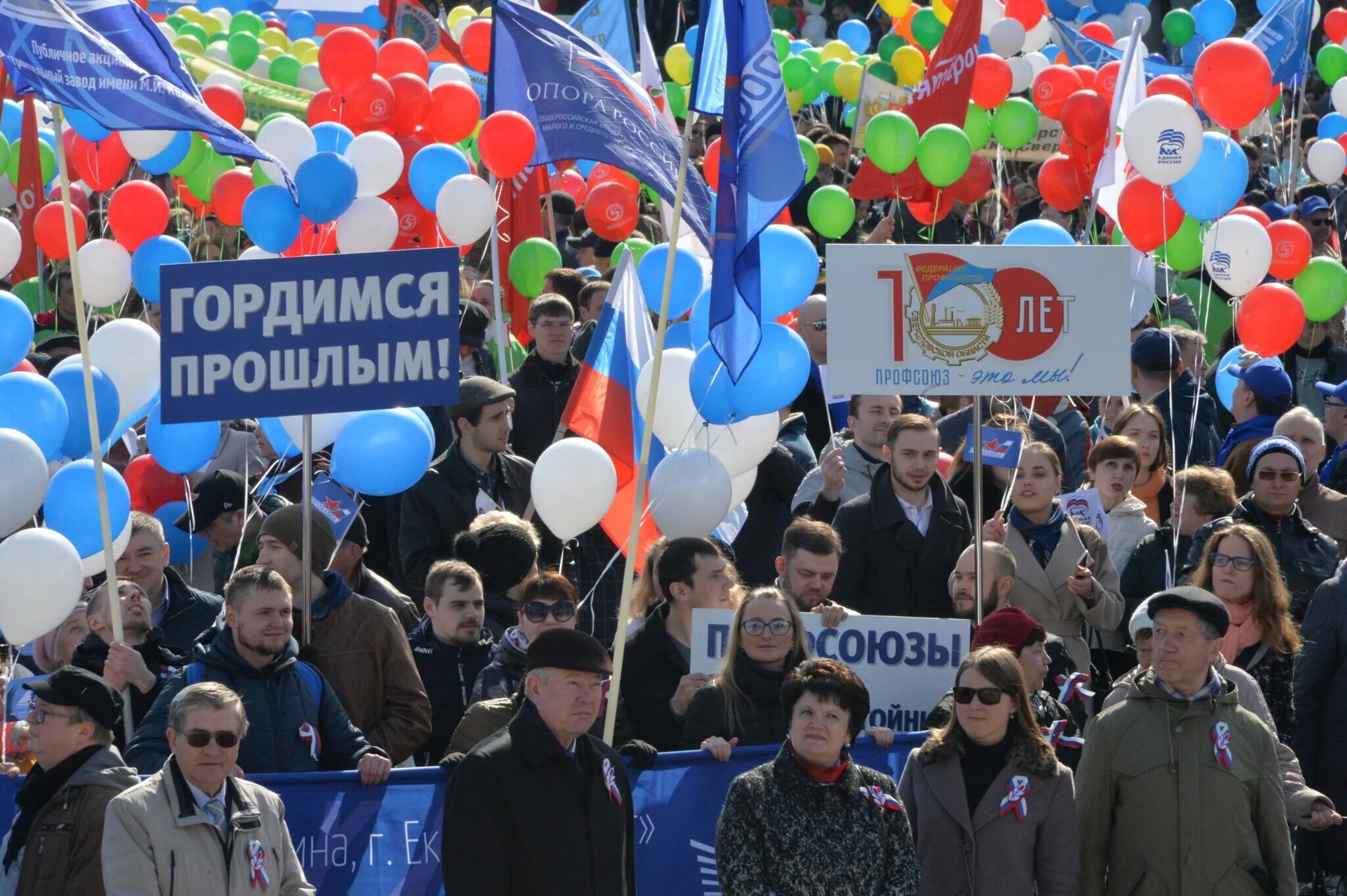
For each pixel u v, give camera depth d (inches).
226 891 431.8
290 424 629.6
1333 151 1208.8
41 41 549.3
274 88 1278.3
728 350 551.8
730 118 533.6
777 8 2128.4
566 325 831.7
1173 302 1041.5
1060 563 633.6
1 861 498.3
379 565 776.3
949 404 899.4
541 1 1913.1
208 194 1005.8
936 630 555.2
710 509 611.2
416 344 518.9
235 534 691.4
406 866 488.4
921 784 474.6
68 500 559.5
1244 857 475.8
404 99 1023.6
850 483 713.0
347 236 804.0
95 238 1225.4
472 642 577.9
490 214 853.2
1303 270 871.7
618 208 1100.5
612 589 741.3
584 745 436.8
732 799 438.3
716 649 545.0
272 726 500.7
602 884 425.7
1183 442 848.9
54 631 621.9
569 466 608.1
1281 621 582.9
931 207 1078.4
